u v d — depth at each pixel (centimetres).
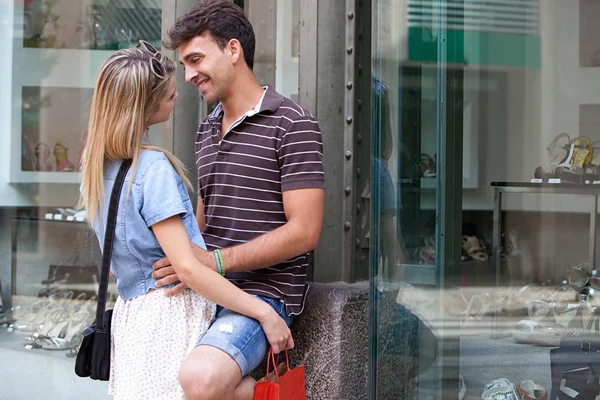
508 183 306
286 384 216
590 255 291
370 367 241
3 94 420
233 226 234
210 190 241
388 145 239
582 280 267
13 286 411
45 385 369
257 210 231
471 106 411
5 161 419
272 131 229
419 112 238
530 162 401
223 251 219
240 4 307
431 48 238
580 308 250
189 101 314
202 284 207
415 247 240
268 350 223
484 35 392
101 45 400
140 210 208
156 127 322
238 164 232
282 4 296
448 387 242
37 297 405
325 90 267
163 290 212
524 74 395
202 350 207
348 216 268
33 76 418
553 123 395
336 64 268
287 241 221
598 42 373
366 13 271
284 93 297
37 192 416
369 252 250
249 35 237
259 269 234
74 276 399
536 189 297
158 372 208
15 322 401
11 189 419
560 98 389
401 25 238
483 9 370
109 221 209
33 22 416
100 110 209
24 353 375
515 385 241
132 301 213
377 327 240
